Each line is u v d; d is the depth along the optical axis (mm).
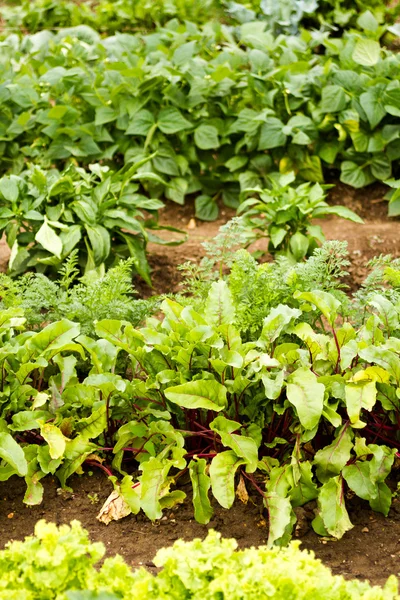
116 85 6875
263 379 3430
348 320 4121
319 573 2486
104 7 9938
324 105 6629
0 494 3625
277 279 3994
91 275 4641
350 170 6781
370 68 6949
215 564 2467
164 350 3641
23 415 3561
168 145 6777
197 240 6410
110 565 2492
